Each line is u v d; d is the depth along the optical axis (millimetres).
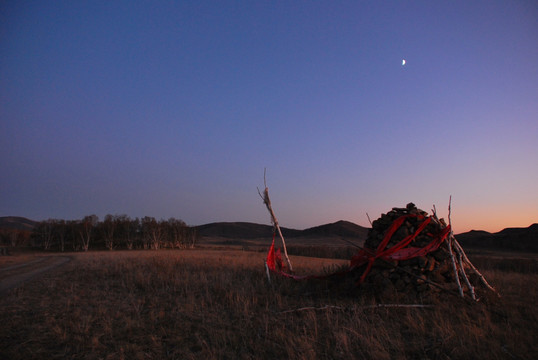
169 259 19672
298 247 48781
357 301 8914
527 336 6164
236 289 10414
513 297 9352
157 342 6344
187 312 8172
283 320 7520
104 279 13773
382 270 9602
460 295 8555
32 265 23516
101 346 6176
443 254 9492
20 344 6293
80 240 88875
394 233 9883
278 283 11523
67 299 9828
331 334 6578
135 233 95125
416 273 9211
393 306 7988
